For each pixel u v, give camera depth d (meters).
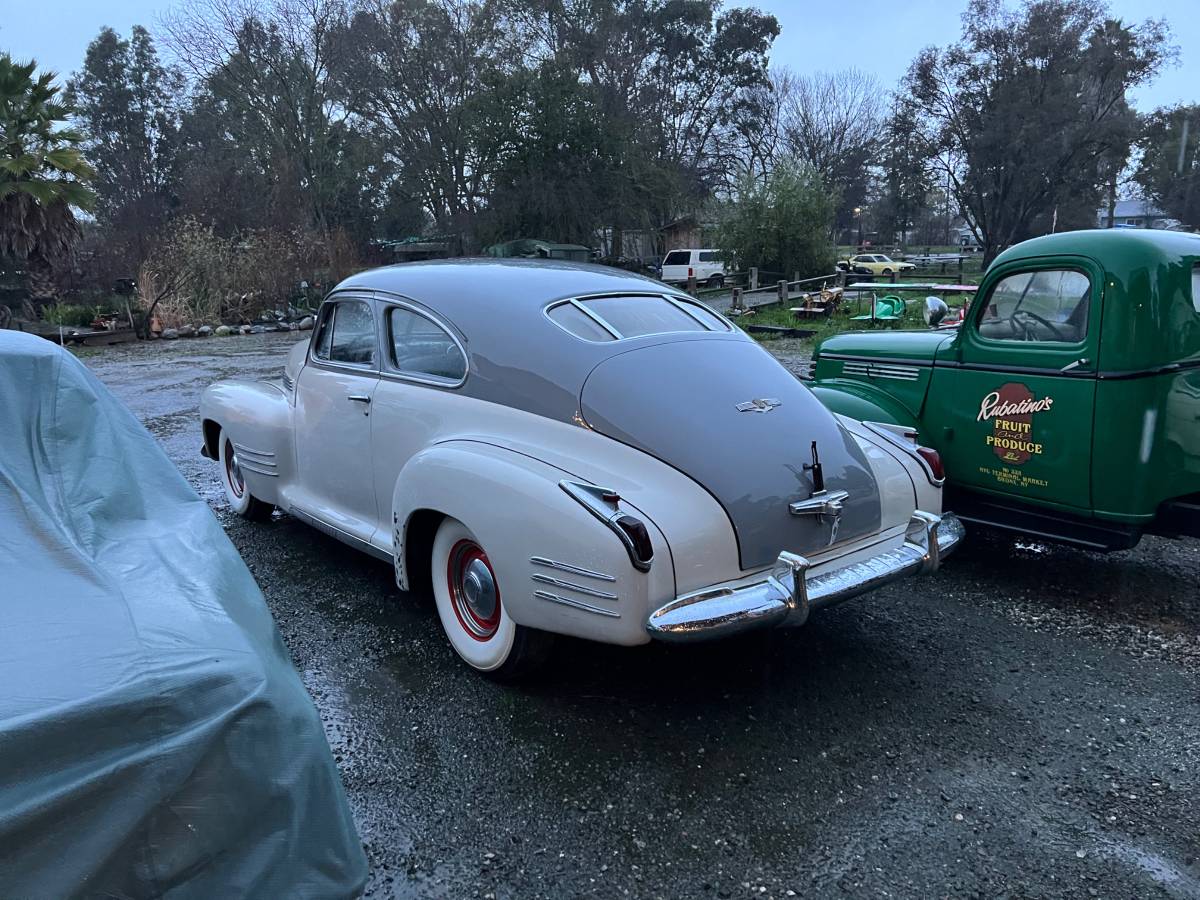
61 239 20.44
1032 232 43.22
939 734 3.00
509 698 3.24
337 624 3.90
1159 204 48.50
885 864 2.36
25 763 1.36
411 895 2.25
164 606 1.80
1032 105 39.62
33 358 2.41
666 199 38.47
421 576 3.64
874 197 65.38
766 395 3.28
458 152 38.06
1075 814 2.57
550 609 2.83
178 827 1.47
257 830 1.57
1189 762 2.82
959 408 4.48
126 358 16.50
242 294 23.89
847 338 5.31
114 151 57.91
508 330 3.36
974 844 2.44
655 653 3.63
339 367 4.16
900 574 3.23
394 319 3.84
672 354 3.29
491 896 2.25
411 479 3.33
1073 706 3.18
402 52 36.66
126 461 2.36
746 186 29.36
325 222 37.34
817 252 28.95
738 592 2.77
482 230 36.50
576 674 3.44
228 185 34.91
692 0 50.53
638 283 3.85
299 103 37.84
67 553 1.91
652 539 2.68
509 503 2.91
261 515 5.33
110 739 1.44
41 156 19.72
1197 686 3.32
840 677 3.42
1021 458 4.20
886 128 46.16
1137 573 4.55
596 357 3.18
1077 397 3.90
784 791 2.68
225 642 1.72
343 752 2.90
